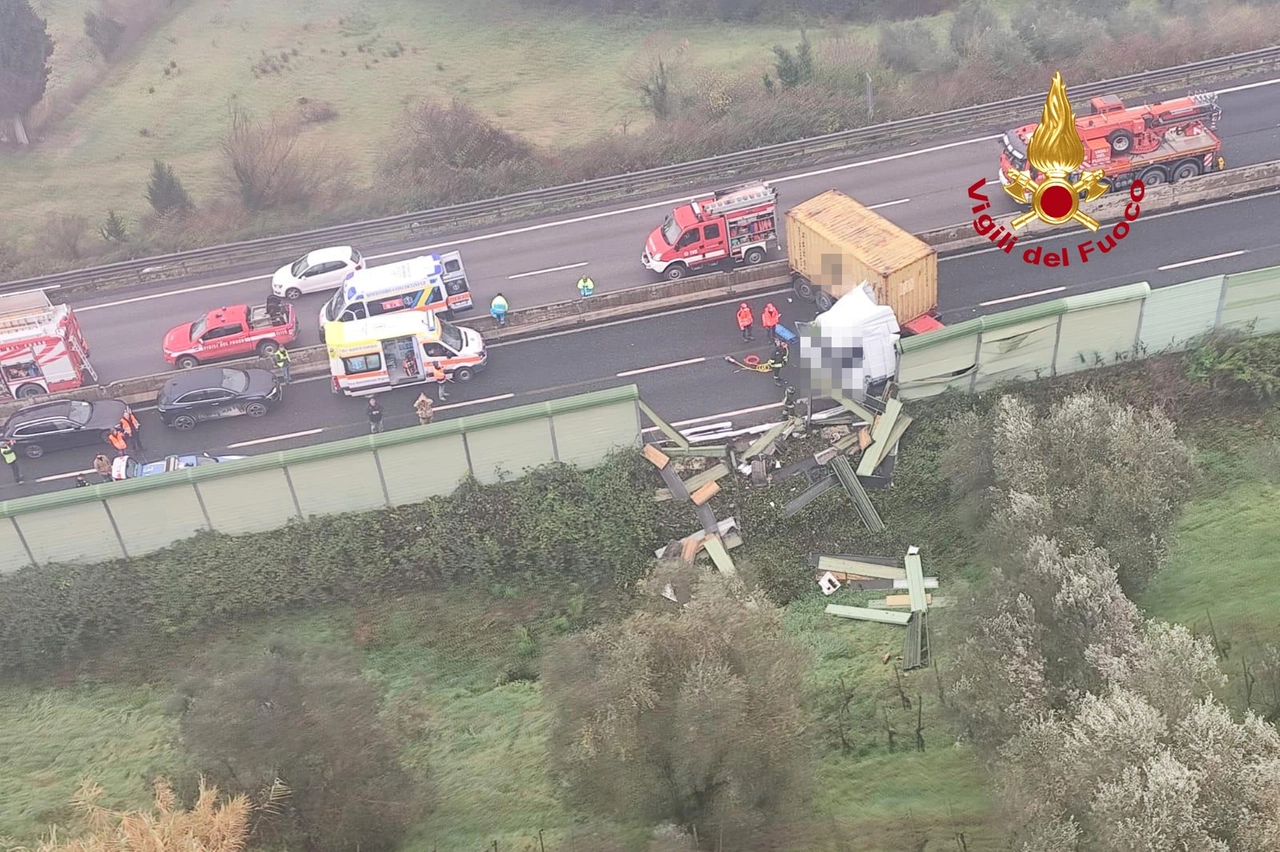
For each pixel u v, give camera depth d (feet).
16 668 102.83
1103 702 65.16
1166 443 87.71
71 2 260.83
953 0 233.14
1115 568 79.30
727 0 238.07
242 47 244.01
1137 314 106.11
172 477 102.37
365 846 80.23
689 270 137.49
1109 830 59.47
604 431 106.32
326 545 104.42
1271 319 108.17
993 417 98.94
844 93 175.11
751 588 85.51
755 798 72.49
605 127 201.77
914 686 87.97
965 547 100.99
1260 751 61.62
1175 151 132.57
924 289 116.26
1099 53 175.83
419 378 124.26
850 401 110.73
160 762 91.40
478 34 242.99
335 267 146.41
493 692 96.78
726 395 117.80
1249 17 181.57
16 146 214.90
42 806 89.51
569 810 81.15
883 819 76.43
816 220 123.24
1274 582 88.89
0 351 126.52
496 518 104.99
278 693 80.48
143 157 209.87
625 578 102.73
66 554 105.81
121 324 147.43
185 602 102.89
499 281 144.66
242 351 135.03
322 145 205.26
